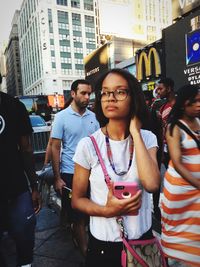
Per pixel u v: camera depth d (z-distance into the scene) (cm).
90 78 3238
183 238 211
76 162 148
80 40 10169
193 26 1010
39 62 10019
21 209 218
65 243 326
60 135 294
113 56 2958
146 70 1537
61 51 9831
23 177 221
